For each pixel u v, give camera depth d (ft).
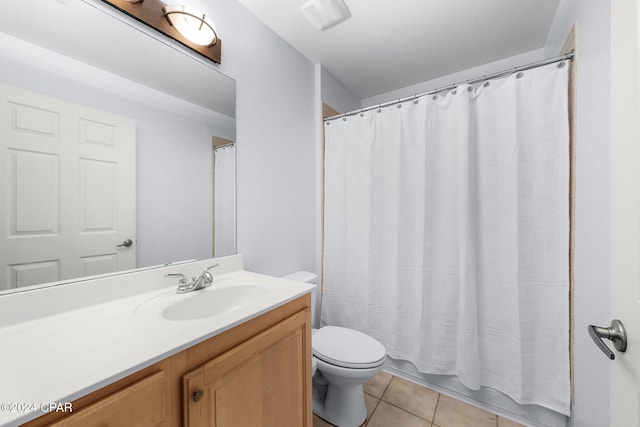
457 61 6.32
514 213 4.31
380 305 5.82
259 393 2.69
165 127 3.57
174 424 2.00
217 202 4.23
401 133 5.49
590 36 3.35
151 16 3.35
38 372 1.65
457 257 4.88
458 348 4.83
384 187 5.78
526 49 5.83
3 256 2.34
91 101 2.90
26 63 2.48
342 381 4.20
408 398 5.02
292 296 3.17
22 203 2.44
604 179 3.03
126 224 3.18
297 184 5.98
